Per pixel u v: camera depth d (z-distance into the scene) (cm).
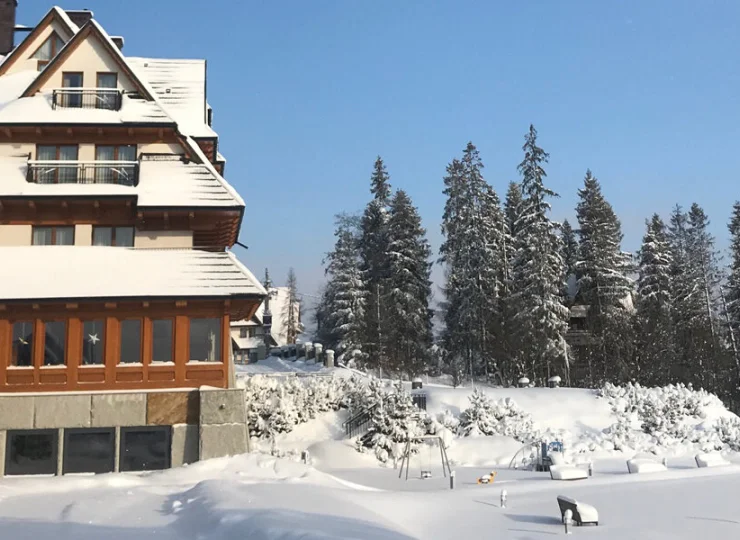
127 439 2328
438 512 1562
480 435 3100
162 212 2498
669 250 7081
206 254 2516
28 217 2533
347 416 3228
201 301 2408
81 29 2719
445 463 2752
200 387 2366
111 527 1345
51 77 2697
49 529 1330
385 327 6175
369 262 7381
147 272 2431
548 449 2778
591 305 6091
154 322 2419
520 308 5503
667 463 2569
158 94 3152
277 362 5569
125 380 2370
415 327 6247
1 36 3316
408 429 2812
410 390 3812
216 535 1240
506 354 5616
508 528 1385
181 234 2572
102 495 1681
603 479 2048
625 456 2852
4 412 2298
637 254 7144
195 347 2417
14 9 3359
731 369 6162
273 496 1518
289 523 1229
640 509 1570
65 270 2412
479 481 2162
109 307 2402
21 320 2381
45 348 2377
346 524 1258
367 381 3509
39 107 2602
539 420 3466
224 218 2577
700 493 1767
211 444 2286
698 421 3566
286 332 10719
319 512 1366
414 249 6631
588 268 6028
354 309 6425
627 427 3162
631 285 6253
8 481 1897
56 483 1847
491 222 6344
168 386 2378
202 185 2569
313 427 3136
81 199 2492
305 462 2577
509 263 6406
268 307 10319
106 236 2580
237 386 3028
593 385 5441
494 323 5866
